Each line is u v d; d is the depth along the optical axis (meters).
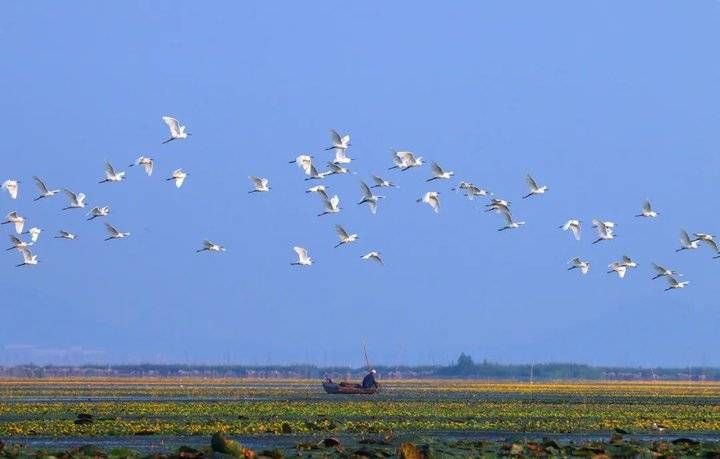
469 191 89.62
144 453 63.91
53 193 91.38
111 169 91.25
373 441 69.19
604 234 96.31
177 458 57.62
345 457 60.81
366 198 86.88
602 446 66.44
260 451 64.25
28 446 69.19
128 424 83.06
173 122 86.00
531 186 90.50
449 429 83.94
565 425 88.25
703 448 66.56
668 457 61.81
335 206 89.00
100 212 94.19
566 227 95.25
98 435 76.44
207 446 66.38
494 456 61.00
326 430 80.75
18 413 98.81
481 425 86.94
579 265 98.12
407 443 58.75
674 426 88.50
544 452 63.91
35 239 93.38
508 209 90.44
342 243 89.38
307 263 95.31
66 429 79.44
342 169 86.75
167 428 80.06
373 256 94.62
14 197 85.00
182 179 88.44
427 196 85.69
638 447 65.94
